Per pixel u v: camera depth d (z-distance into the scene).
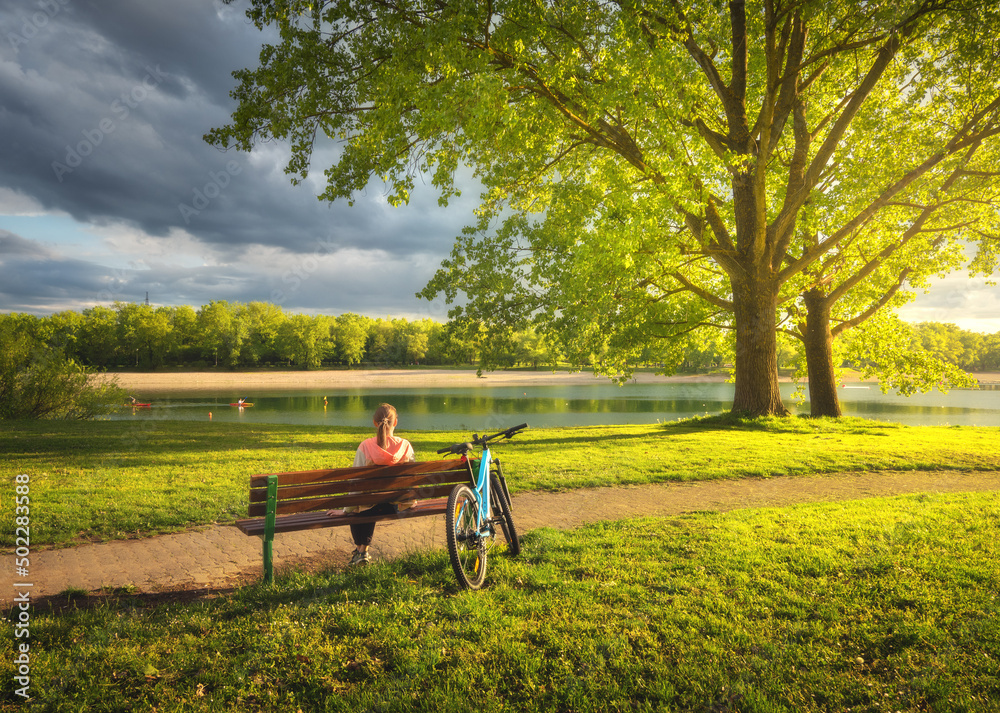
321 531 6.01
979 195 17.06
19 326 21.19
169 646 3.29
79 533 5.80
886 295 21.86
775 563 4.46
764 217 16.64
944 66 14.59
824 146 15.98
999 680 2.80
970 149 15.48
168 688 2.89
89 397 21.88
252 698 2.85
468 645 3.26
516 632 3.40
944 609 3.54
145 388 71.19
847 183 16.34
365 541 4.77
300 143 13.32
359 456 4.95
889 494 7.93
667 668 3.00
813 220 17.39
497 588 4.09
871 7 13.32
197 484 8.12
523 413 37.78
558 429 17.55
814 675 2.91
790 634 3.31
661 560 4.66
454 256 16.53
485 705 2.74
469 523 4.38
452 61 11.27
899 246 18.59
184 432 15.57
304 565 4.82
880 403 49.00
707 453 11.46
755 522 5.87
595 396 56.41
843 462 10.38
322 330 102.56
